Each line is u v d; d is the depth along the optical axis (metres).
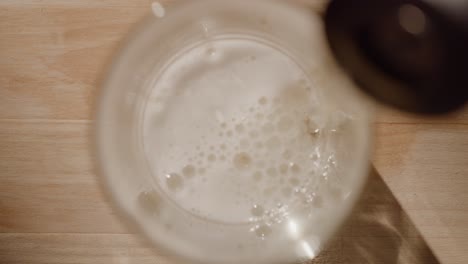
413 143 0.23
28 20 0.23
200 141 0.23
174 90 0.24
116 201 0.23
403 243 0.23
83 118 0.23
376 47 0.17
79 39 0.23
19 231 0.23
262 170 0.23
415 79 0.17
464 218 0.23
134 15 0.23
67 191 0.23
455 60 0.16
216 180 0.23
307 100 0.23
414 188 0.23
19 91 0.23
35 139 0.23
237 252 0.22
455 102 0.16
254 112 0.23
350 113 0.22
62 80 0.23
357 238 0.23
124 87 0.23
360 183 0.22
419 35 0.17
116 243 0.23
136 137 0.23
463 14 0.16
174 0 0.23
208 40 0.24
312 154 0.23
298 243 0.22
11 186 0.23
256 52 0.24
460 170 0.23
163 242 0.22
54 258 0.23
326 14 0.18
